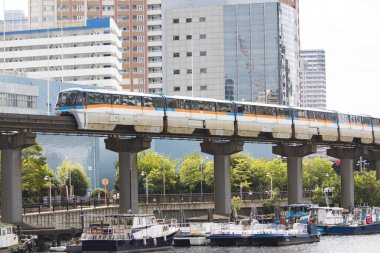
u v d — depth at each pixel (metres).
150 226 123.94
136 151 145.12
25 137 124.69
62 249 120.50
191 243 134.75
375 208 166.75
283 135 168.00
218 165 160.88
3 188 125.06
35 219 134.50
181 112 147.75
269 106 165.62
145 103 141.50
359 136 189.75
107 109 134.75
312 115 175.50
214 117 153.75
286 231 136.88
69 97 131.50
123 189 144.00
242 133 159.38
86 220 147.12
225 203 160.25
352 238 149.75
